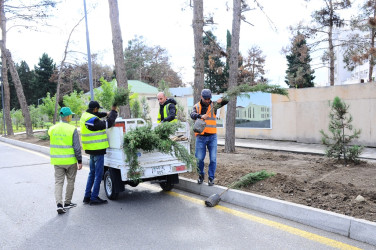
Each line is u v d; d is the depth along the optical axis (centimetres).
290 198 521
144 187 725
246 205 543
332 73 2408
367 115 1180
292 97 1438
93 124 575
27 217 546
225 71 3666
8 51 2184
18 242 439
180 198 618
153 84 6638
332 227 423
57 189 566
